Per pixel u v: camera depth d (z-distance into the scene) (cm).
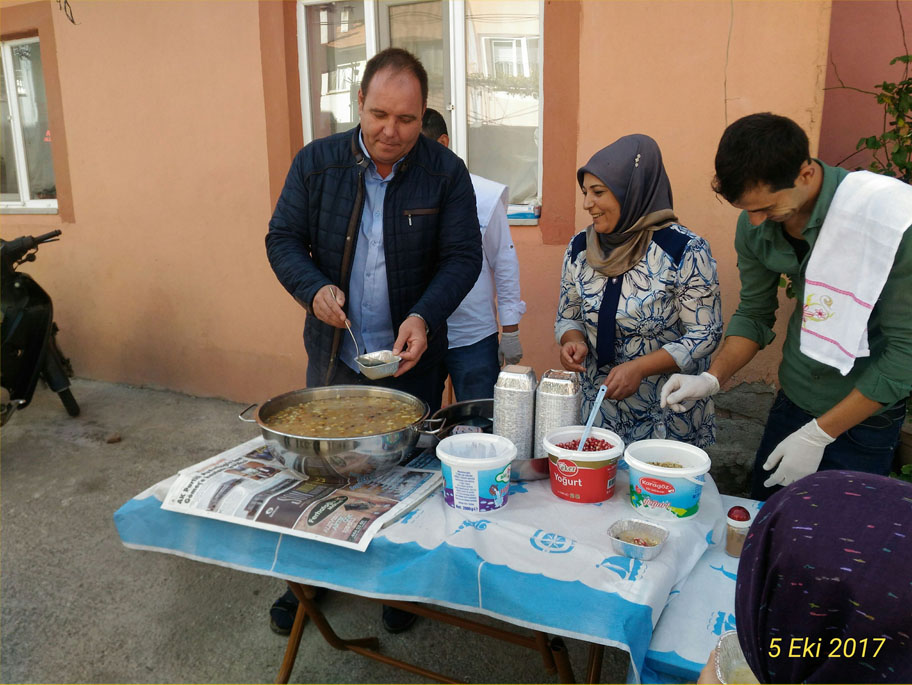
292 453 157
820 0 282
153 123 448
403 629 243
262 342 448
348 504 156
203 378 479
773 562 74
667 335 210
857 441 191
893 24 324
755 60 298
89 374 532
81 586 274
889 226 156
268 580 280
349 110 406
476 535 144
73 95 473
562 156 342
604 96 327
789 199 162
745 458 320
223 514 156
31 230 530
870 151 337
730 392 323
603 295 211
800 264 183
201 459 388
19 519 325
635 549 132
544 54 334
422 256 221
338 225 214
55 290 527
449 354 279
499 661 229
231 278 447
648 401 214
